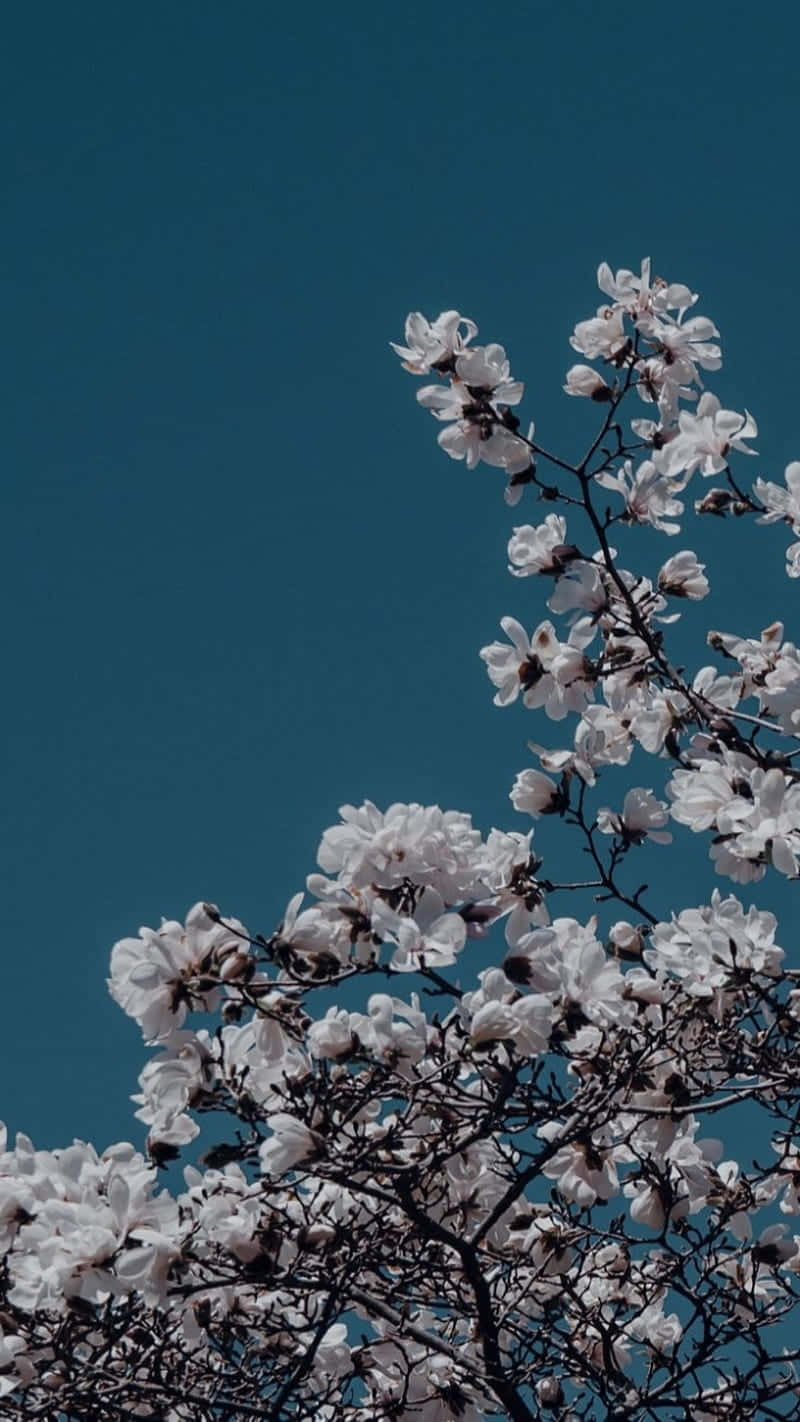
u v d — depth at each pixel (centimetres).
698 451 603
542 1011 441
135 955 452
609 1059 500
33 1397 503
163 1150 468
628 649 598
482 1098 462
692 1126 557
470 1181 539
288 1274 484
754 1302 579
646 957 523
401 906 458
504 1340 609
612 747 633
